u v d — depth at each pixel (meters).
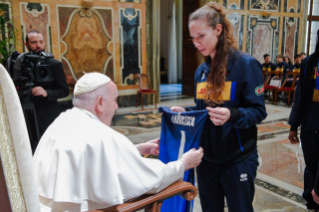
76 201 1.21
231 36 1.69
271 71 8.94
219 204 1.90
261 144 4.84
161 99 9.46
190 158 1.55
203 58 1.92
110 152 1.26
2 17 5.48
